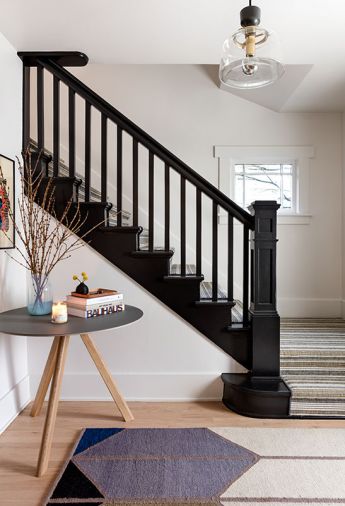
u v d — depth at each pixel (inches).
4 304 86.9
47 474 66.5
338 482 64.0
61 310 72.3
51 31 84.7
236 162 148.8
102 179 96.7
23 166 95.3
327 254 146.3
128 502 59.1
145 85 146.6
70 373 97.2
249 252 108.6
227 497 60.1
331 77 113.7
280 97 133.7
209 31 84.3
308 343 107.5
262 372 93.3
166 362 97.5
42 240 92.2
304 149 144.9
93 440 77.2
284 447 74.9
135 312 82.5
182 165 95.7
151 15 77.7
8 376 86.5
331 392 87.3
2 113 86.4
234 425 84.2
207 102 146.0
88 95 96.2
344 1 71.2
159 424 84.4
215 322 96.3
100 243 95.5
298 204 146.8
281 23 79.2
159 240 144.5
